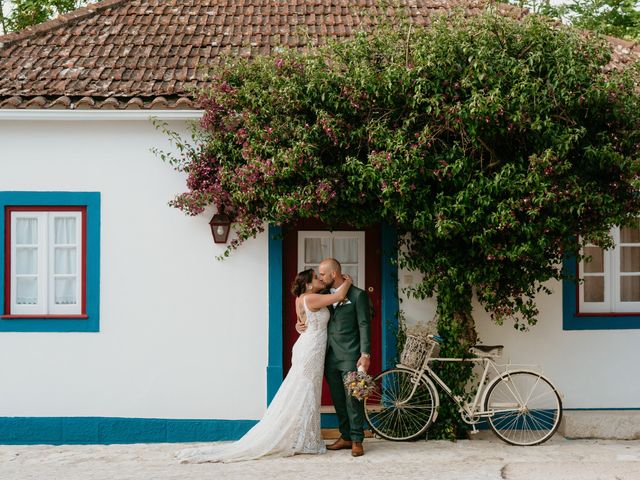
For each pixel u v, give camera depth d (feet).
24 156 25.48
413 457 22.33
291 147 22.08
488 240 22.20
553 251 23.31
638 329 26.53
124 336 25.57
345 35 30.73
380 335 26.96
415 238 24.63
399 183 20.95
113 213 25.61
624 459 21.99
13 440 25.29
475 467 21.13
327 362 23.02
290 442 22.65
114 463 22.22
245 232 24.31
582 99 20.98
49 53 28.68
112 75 26.89
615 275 26.78
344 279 22.97
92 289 25.52
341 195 22.40
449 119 21.22
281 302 25.73
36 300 25.71
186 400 25.57
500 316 24.08
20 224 25.67
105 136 25.55
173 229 25.67
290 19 32.53
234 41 30.17
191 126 25.36
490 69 20.83
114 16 31.94
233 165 23.79
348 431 23.36
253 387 25.64
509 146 22.17
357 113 22.22
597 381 26.35
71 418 25.35
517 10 25.34
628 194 22.52
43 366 25.41
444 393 24.80
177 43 29.76
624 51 30.71
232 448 22.44
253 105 22.54
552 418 25.71
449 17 22.91
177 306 25.64
